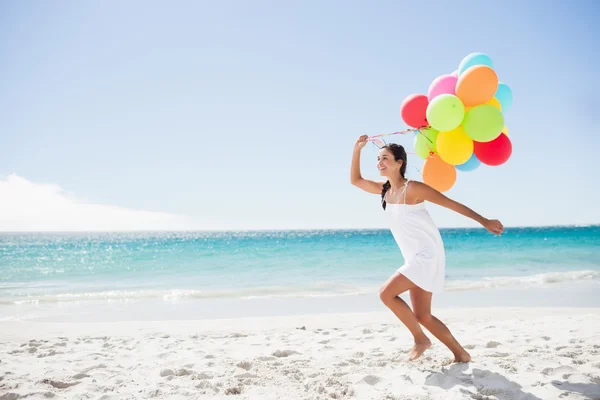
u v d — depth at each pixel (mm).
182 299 10375
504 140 3535
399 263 18625
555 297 9469
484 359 3785
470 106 3422
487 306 8367
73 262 20859
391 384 3145
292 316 7328
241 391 3143
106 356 4461
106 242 51281
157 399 3000
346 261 19734
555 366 3457
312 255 22469
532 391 2938
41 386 3373
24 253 28469
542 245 29203
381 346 4754
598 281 12531
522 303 8695
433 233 3277
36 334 6012
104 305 9508
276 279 14469
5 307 9383
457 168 3818
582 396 2836
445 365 3598
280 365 3930
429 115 3367
